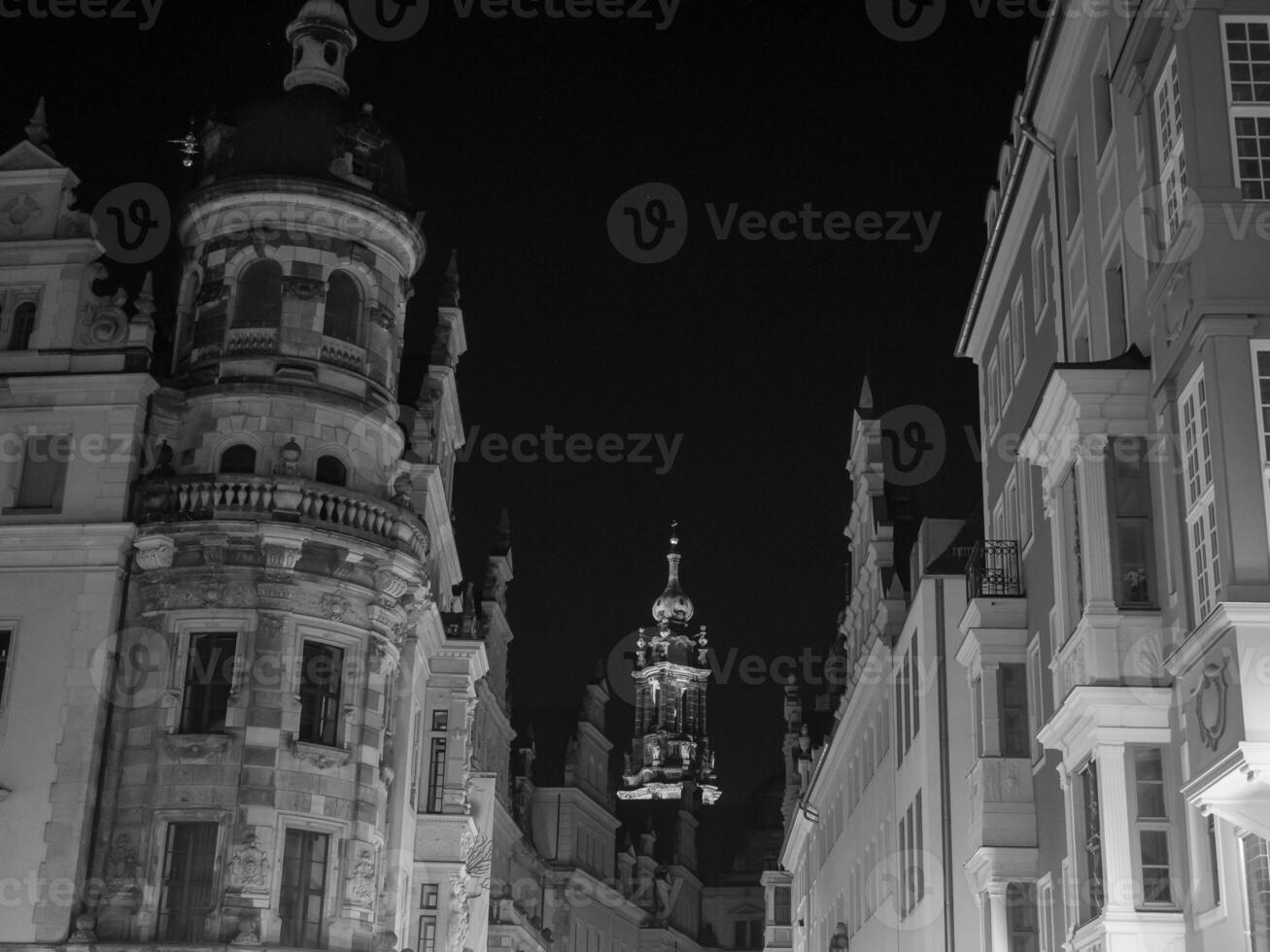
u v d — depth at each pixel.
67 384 40.06
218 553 38.88
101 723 38.03
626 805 116.38
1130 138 25.36
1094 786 24.52
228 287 41.62
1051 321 32.00
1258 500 20.31
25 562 39.12
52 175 41.78
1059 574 25.70
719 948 115.81
